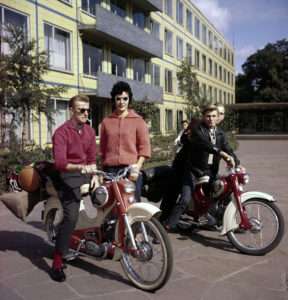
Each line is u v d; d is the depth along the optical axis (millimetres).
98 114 23766
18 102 10578
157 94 29969
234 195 5035
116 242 4090
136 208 3926
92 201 4242
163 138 17781
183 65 34531
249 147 29578
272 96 74562
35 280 4207
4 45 12781
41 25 17734
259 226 4902
